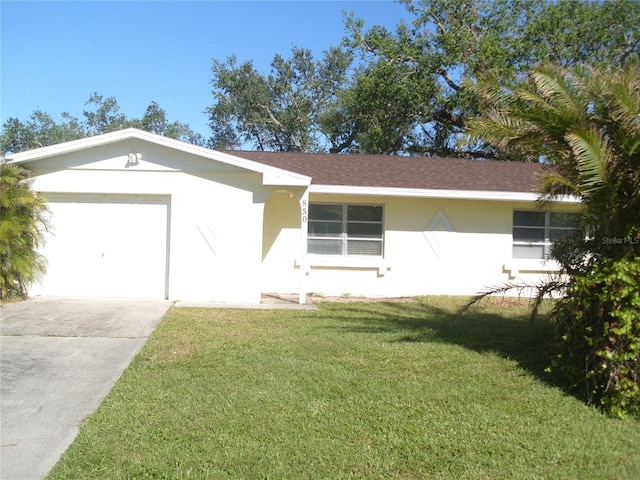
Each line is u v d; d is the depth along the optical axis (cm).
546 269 1517
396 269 1494
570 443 514
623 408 586
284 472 448
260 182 1252
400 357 799
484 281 1523
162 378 680
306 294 1464
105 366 733
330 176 1469
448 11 2708
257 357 779
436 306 1320
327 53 4191
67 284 1245
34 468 456
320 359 777
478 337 949
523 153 774
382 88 2747
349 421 555
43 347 816
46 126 4419
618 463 477
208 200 1246
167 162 1238
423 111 2808
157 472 445
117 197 1248
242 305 1218
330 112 3853
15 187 1155
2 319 985
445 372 730
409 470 457
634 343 581
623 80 641
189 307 1164
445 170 1619
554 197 830
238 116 4203
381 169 1579
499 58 2552
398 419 562
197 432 523
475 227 1520
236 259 1252
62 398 616
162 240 1259
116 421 547
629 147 633
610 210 661
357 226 1493
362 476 445
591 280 649
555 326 754
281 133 4303
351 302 1355
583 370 652
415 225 1502
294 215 1459
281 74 4212
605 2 2698
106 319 1012
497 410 595
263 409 582
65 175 1224
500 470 459
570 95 671
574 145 634
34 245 1209
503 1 2723
